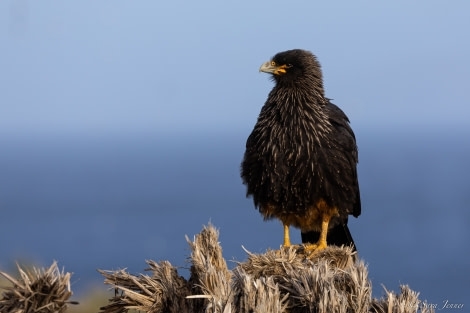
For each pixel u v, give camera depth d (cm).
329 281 423
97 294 728
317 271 425
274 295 397
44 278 379
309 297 414
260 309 387
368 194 9300
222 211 6906
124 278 442
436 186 10431
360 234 5294
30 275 384
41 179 13838
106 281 443
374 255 3966
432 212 7175
